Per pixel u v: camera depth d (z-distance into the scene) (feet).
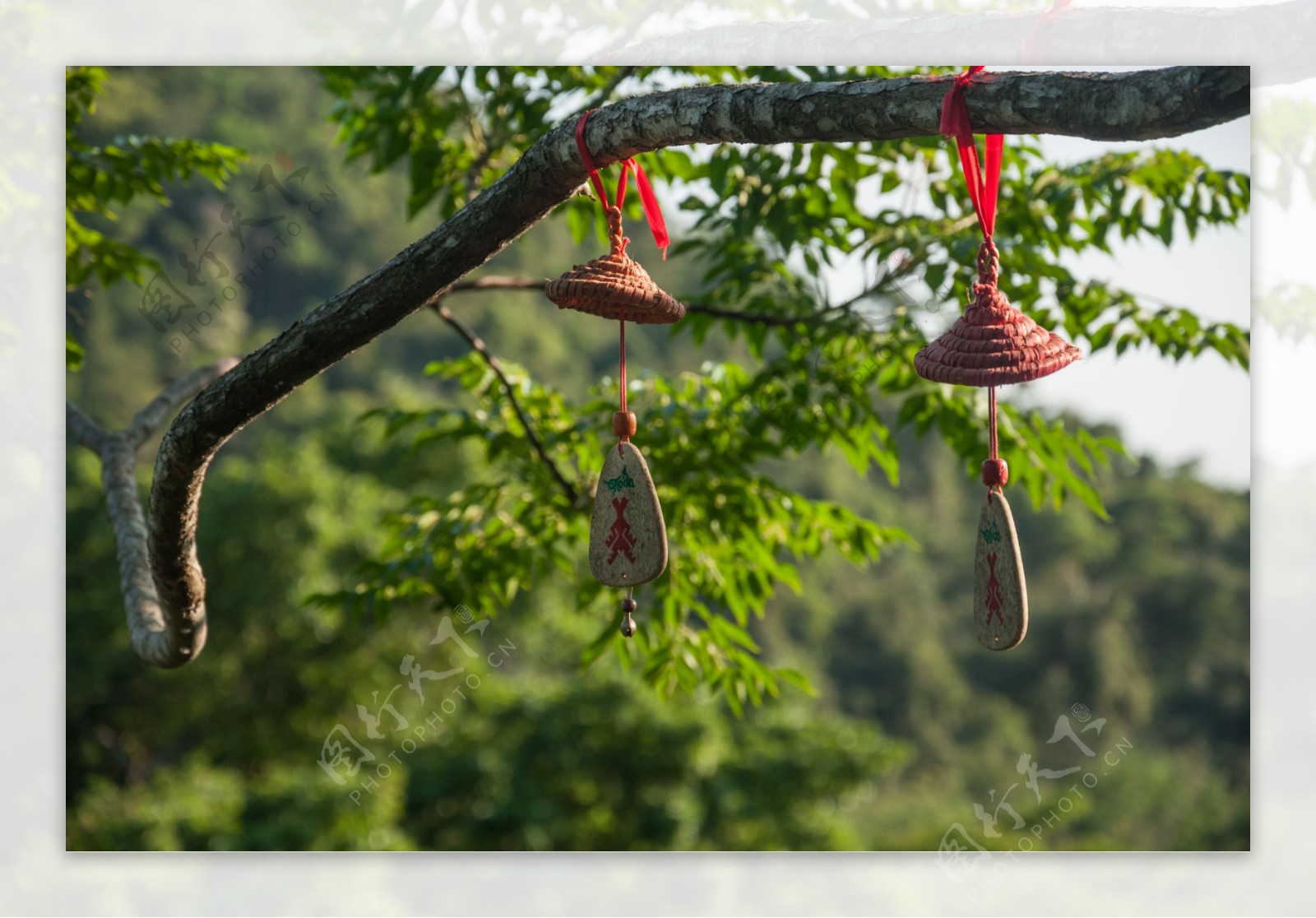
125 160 9.12
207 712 24.93
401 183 40.14
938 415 8.41
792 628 48.93
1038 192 7.88
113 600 24.52
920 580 51.67
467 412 8.82
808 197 8.11
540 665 32.04
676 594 8.96
